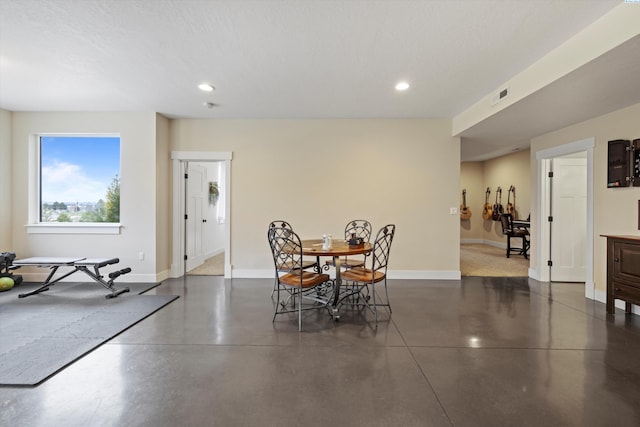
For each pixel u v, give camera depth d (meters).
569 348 2.32
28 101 3.91
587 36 2.23
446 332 2.62
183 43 2.52
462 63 2.81
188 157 4.65
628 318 2.95
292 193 4.66
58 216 4.46
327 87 3.42
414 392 1.77
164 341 2.43
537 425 1.51
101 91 3.57
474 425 1.51
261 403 1.67
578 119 3.65
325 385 1.84
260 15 2.14
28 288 3.97
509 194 7.50
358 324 2.81
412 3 2.00
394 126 4.62
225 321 2.88
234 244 4.67
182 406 1.64
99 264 3.63
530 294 3.80
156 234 4.36
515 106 3.18
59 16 2.16
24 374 1.91
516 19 2.15
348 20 2.19
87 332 2.57
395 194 4.64
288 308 3.26
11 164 4.29
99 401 1.67
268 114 4.43
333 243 3.49
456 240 4.62
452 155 4.61
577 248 4.43
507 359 2.15
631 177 3.13
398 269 4.64
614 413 1.59
